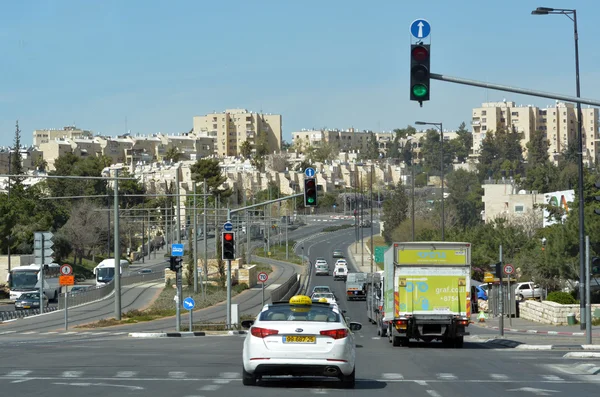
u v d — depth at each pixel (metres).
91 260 149.25
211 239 182.88
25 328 57.75
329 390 19.91
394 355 32.94
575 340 42.16
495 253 89.12
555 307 55.66
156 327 57.78
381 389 20.27
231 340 44.75
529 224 115.19
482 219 170.62
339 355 19.28
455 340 38.47
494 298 70.38
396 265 37.59
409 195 188.38
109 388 19.92
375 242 187.50
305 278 129.88
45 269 91.69
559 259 63.84
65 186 176.12
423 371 25.47
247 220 133.00
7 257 108.81
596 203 69.56
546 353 34.41
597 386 21.45
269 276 125.94
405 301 37.50
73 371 24.33
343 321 20.25
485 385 21.53
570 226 63.84
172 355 31.41
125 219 158.38
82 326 58.47
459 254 37.53
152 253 169.50
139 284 105.00
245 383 20.30
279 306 20.47
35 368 25.31
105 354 32.00
